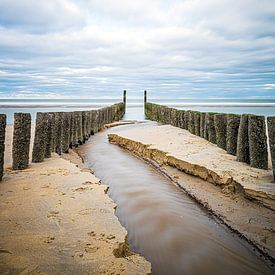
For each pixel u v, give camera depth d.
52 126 6.86
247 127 6.00
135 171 7.00
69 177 5.07
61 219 3.34
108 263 2.52
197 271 3.02
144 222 4.11
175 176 6.28
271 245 3.37
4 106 35.47
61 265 2.42
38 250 2.63
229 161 6.23
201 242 3.60
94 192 4.32
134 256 2.75
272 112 26.44
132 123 20.41
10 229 3.03
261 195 4.22
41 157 6.29
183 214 4.43
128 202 4.89
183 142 8.87
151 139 9.68
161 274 2.95
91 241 2.86
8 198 3.94
